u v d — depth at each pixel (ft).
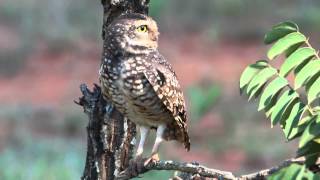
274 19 84.58
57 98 68.59
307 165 13.14
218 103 61.11
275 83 14.61
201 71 73.67
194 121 57.62
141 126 19.36
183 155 54.24
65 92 70.23
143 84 18.21
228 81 69.67
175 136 20.01
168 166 15.74
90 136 18.76
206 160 54.39
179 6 86.84
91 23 84.69
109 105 18.62
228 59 77.71
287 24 14.51
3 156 50.11
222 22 85.10
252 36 82.28
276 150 54.08
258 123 58.59
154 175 41.27
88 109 18.74
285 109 14.40
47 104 65.92
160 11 84.28
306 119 13.93
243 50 79.97
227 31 83.10
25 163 48.49
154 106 18.60
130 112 18.60
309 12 82.58
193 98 58.08
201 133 57.41
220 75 72.38
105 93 18.44
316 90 14.12
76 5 87.61
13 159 49.80
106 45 18.25
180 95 19.15
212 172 15.12
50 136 58.18
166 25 84.43
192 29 84.64
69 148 53.52
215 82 68.44
